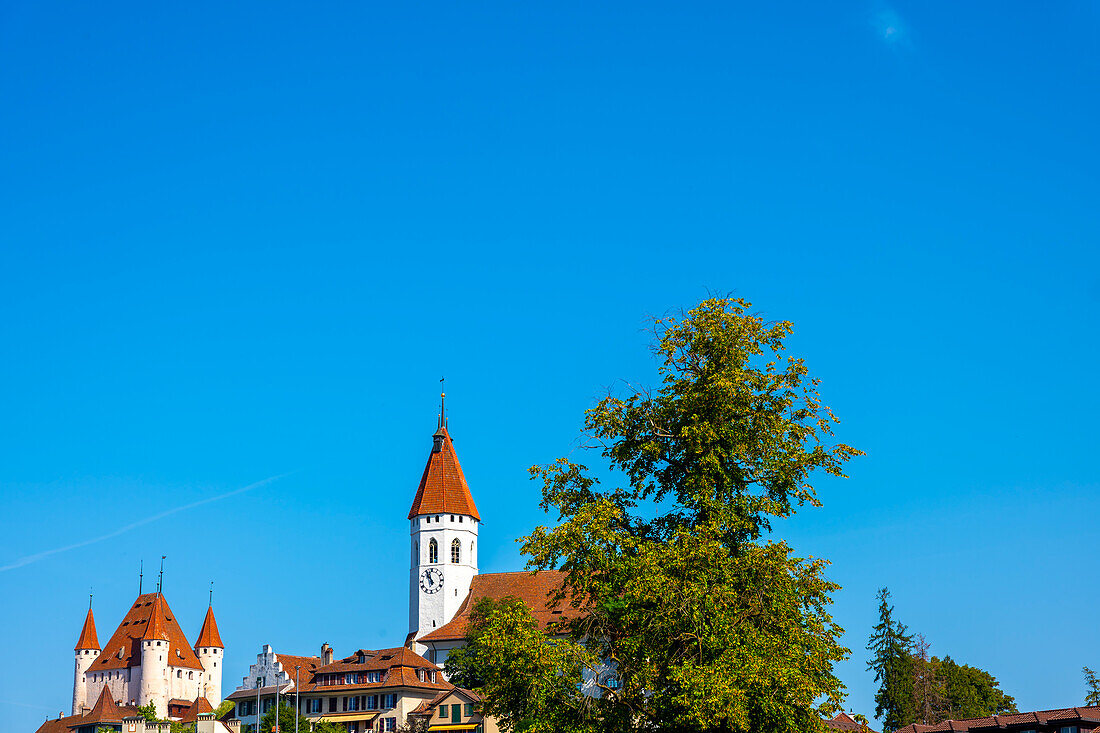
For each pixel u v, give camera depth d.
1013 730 92.38
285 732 121.12
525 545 49.03
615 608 47.66
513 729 47.50
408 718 119.62
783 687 43.38
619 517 51.03
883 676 126.94
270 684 133.00
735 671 43.12
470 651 119.69
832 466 51.47
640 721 46.44
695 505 50.25
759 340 52.72
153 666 199.38
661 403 52.47
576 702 46.28
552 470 52.31
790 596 47.19
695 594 44.81
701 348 52.19
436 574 170.62
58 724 188.12
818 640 47.16
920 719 123.31
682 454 51.72
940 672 128.75
